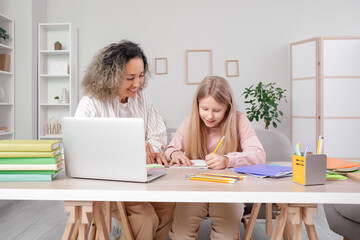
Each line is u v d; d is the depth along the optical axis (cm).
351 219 164
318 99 444
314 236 97
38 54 471
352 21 489
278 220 109
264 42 499
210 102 147
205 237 226
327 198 88
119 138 100
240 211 133
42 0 488
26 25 455
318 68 442
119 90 155
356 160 445
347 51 439
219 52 502
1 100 422
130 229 129
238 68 501
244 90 501
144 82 172
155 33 504
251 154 137
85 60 504
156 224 138
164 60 505
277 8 497
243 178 109
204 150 163
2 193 92
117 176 103
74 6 502
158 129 181
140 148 99
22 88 455
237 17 500
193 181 105
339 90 442
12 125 448
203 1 501
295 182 102
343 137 444
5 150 103
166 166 137
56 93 496
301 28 495
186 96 505
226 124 155
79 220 96
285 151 219
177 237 130
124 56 147
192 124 160
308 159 98
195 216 130
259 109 455
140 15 504
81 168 107
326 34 492
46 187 94
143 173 100
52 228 245
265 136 226
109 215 140
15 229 242
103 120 101
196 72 503
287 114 498
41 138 471
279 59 498
